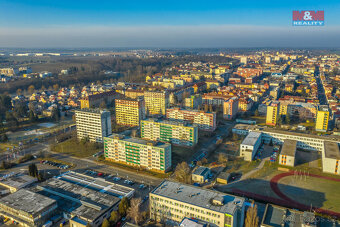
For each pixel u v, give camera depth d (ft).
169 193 606.14
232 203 563.89
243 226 582.35
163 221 606.55
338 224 537.24
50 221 612.29
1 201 639.76
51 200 641.40
